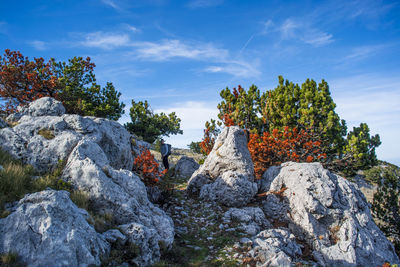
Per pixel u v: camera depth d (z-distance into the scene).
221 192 13.68
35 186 7.83
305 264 9.05
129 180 9.55
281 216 12.79
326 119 19.56
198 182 15.54
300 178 12.82
